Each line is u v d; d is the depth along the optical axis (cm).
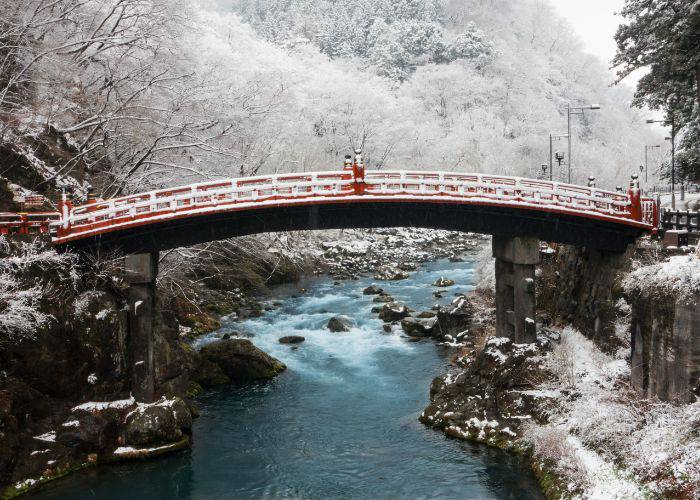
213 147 3984
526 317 2906
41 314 2377
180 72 4266
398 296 4881
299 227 2823
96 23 4309
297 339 3903
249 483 2350
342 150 8475
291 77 8912
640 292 2389
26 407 2355
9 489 2216
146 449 2533
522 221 2908
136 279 2686
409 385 3219
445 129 10588
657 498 1888
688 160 3922
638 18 3312
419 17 15600
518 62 14462
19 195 2969
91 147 3609
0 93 3369
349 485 2320
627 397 2400
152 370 2692
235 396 3150
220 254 4569
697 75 3003
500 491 2231
